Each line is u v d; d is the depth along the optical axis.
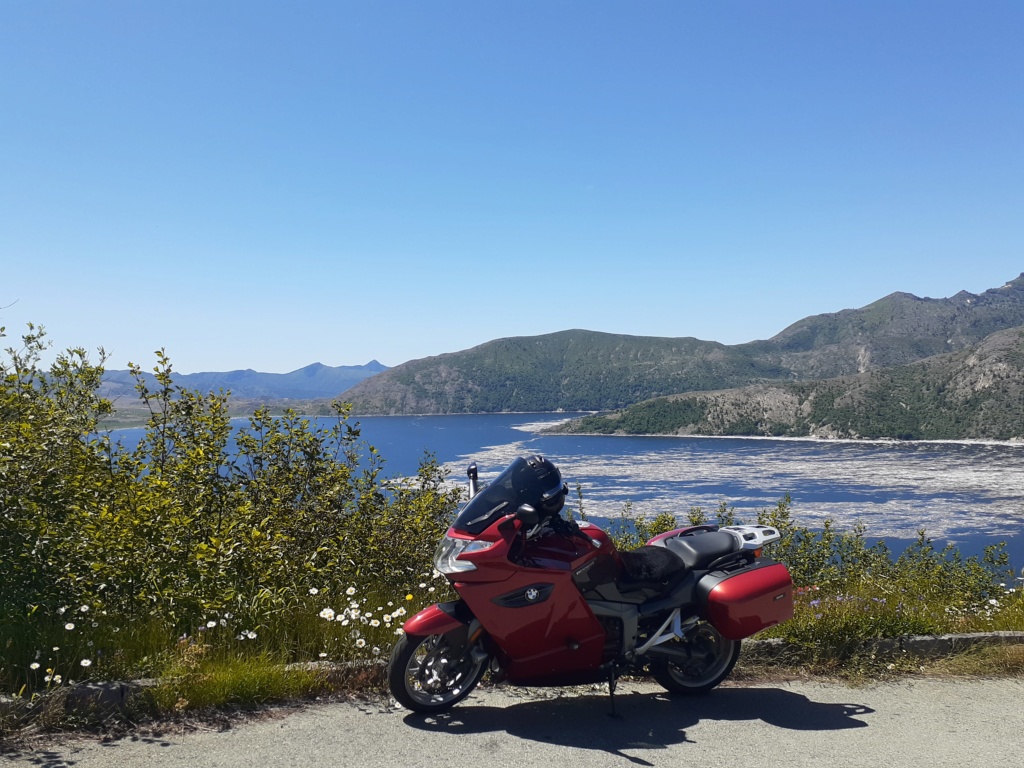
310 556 6.50
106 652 4.45
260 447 7.55
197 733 3.89
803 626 5.88
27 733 3.68
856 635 5.87
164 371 7.09
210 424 7.12
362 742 3.91
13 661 4.16
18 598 4.69
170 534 5.52
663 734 4.28
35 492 5.12
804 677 5.50
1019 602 8.08
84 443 6.33
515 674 4.55
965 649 5.99
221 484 6.92
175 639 4.79
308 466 7.64
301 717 4.21
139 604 5.12
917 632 6.16
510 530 4.46
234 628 4.94
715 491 121.50
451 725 4.25
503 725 4.30
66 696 3.89
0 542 4.86
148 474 6.50
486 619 4.41
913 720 4.65
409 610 5.90
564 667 4.60
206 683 4.20
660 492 119.25
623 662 4.71
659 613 4.91
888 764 3.93
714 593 4.90
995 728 4.53
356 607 5.28
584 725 4.38
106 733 3.79
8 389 6.28
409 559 7.42
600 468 166.75
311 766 3.57
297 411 7.73
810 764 3.90
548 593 4.49
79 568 5.15
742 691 5.16
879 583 9.94
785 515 15.14
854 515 98.12
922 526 89.94
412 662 4.50
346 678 4.68
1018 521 93.69
